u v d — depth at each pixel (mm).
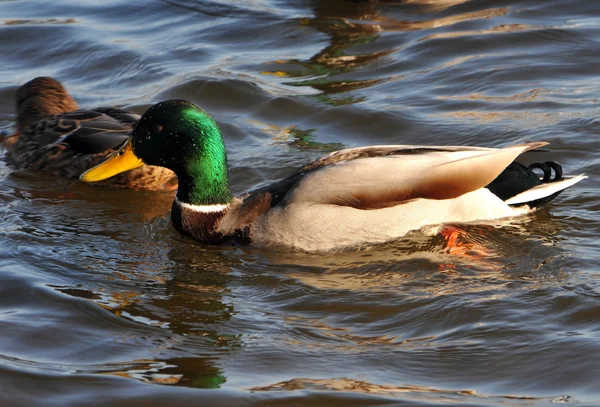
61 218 13508
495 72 17562
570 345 9750
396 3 21000
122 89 17922
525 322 10258
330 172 12258
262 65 18594
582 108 15930
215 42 19781
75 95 17719
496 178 12469
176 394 9141
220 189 12750
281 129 16281
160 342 10172
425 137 15523
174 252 12477
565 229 12406
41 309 10883
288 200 12289
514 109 16156
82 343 10172
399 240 12195
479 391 9102
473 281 11258
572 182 12500
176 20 20875
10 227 13148
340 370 9531
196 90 17484
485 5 20656
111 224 13359
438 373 9461
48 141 14977
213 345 10078
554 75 17359
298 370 9547
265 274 11734
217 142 12664
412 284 11289
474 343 9938
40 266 11992
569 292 10805
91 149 14539
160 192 14523
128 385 9312
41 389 9266
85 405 9008
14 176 14914
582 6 20297
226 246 12586
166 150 12797
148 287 11477
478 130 15508
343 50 19125
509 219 12469
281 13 20984
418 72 18000
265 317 10680
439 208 12211
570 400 8859
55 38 20141
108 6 21703
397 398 8984
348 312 10734
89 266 12023
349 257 12047
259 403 8961
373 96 17109
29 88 16375
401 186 12117
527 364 9523
